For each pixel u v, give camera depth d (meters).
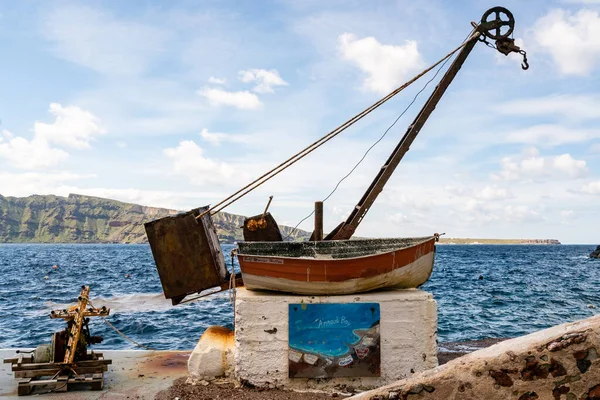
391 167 9.74
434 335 7.73
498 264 73.75
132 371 8.72
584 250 174.25
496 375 4.17
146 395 7.38
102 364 7.78
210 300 26.59
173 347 15.66
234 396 7.27
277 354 7.60
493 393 4.16
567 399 4.01
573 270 58.47
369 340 7.62
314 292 7.85
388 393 4.46
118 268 63.28
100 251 158.00
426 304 7.75
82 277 47.53
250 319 7.65
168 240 8.76
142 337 17.12
